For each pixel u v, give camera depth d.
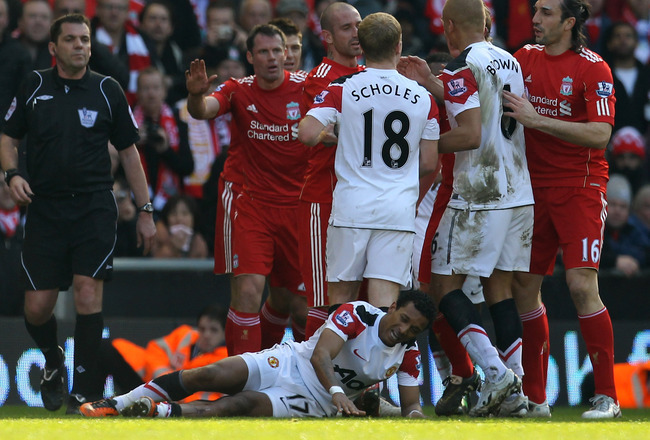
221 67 37.38
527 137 21.48
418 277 20.78
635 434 14.62
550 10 21.09
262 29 25.52
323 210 22.20
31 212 23.23
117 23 37.19
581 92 21.19
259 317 26.02
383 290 19.36
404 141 19.34
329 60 23.20
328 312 20.45
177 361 29.44
